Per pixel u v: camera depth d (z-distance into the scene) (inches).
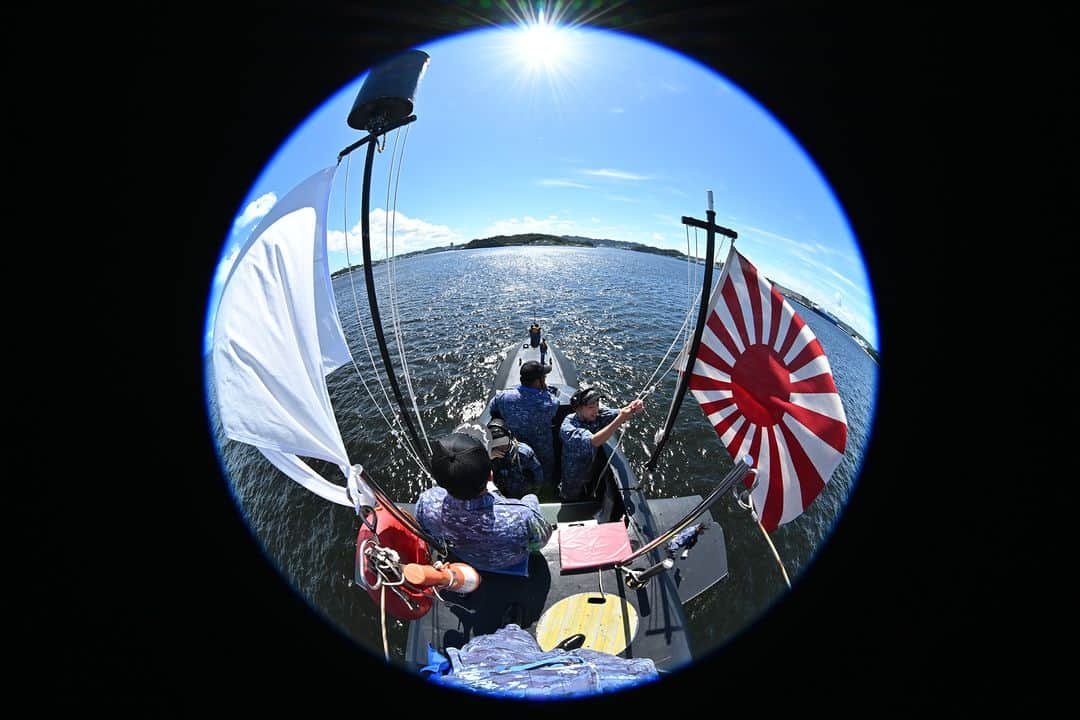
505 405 128.0
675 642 89.2
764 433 91.0
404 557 74.7
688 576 110.2
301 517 260.4
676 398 104.2
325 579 222.8
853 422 417.4
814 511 275.1
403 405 102.3
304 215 68.4
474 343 518.3
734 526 244.5
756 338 90.3
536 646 76.9
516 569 94.3
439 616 91.7
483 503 81.4
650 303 775.1
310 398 65.5
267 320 63.1
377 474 293.6
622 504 123.6
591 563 97.3
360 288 985.5
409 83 75.2
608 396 384.5
